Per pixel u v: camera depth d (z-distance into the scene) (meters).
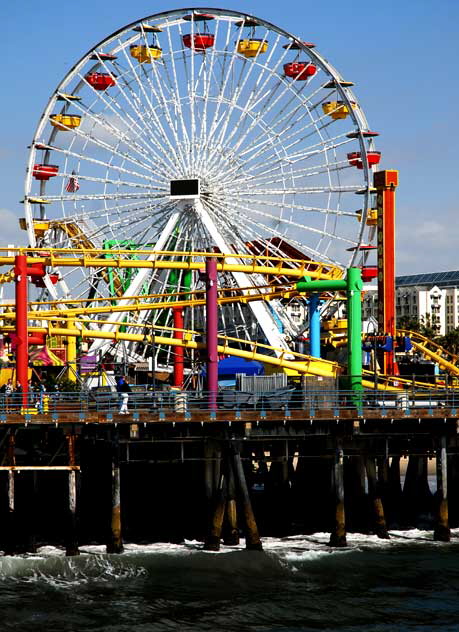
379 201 132.00
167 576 69.94
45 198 138.12
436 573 71.56
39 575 69.75
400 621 61.94
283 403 80.69
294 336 134.75
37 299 136.12
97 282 140.88
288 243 134.38
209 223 133.00
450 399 89.75
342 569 72.31
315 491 88.62
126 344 126.00
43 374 103.56
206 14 136.12
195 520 80.75
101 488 82.19
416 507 88.81
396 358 136.25
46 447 76.75
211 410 74.94
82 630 59.22
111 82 137.00
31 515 74.12
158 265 109.31
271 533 83.62
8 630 58.97
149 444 79.31
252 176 134.75
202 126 134.38
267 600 65.44
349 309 90.69
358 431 76.69
